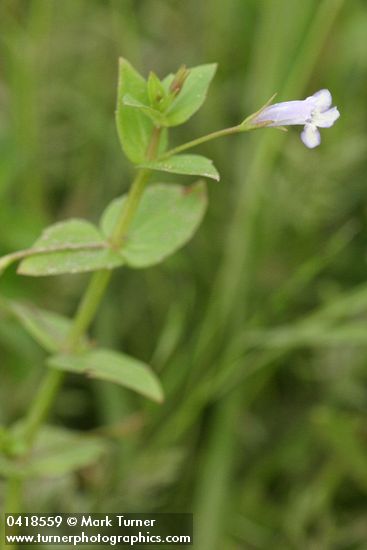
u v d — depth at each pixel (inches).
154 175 10.6
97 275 8.6
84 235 8.6
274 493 10.0
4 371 10.2
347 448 9.8
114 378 8.6
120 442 9.9
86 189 10.7
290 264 10.4
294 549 9.7
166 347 9.9
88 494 9.8
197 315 10.3
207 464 9.7
